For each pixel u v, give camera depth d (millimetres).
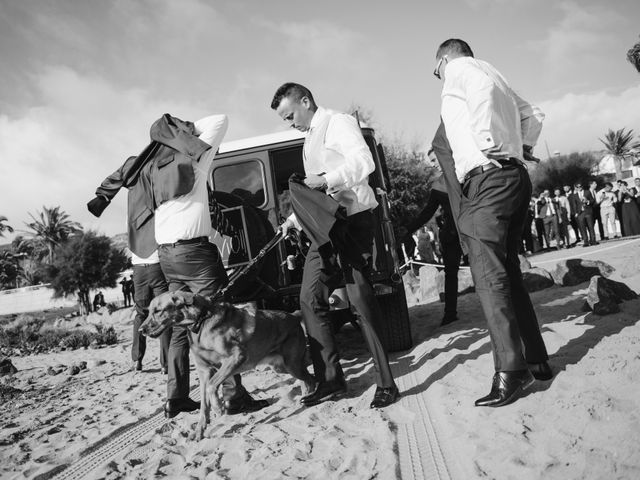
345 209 3467
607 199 15930
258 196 5770
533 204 17422
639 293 5102
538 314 5320
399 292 5523
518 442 2557
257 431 3523
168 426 3895
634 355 3250
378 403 3602
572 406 2793
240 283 4965
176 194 3764
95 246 33688
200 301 3604
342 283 4852
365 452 2869
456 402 3348
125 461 3281
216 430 3666
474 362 4188
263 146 5773
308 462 2863
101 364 8305
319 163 3717
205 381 3678
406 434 3064
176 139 3740
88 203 4176
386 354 3676
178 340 4109
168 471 3057
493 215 3133
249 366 3771
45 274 33812
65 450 3740
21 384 7188
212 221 5023
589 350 3613
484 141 3029
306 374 4168
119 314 18688
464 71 3146
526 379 3076
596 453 2279
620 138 43906
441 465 2578
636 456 2191
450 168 3383
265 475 2764
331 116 3697
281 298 5594
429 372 4277
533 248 16547
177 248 3828
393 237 5363
